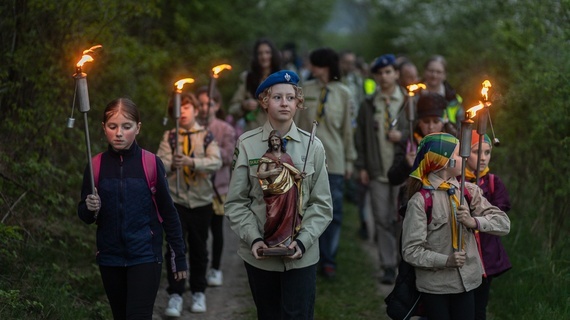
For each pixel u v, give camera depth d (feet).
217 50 47.16
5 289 20.52
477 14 49.19
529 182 28.71
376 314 25.12
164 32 42.86
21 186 23.27
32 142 24.64
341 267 31.40
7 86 24.16
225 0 54.08
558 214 25.96
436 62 28.30
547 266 24.31
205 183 24.22
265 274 17.22
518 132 29.09
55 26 25.40
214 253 27.61
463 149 16.43
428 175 17.33
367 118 29.14
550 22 28.17
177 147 22.94
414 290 17.63
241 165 17.24
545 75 25.31
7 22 24.31
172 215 17.52
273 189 16.61
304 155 17.17
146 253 17.03
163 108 34.37
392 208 28.96
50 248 23.52
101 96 29.48
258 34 61.11
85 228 26.61
